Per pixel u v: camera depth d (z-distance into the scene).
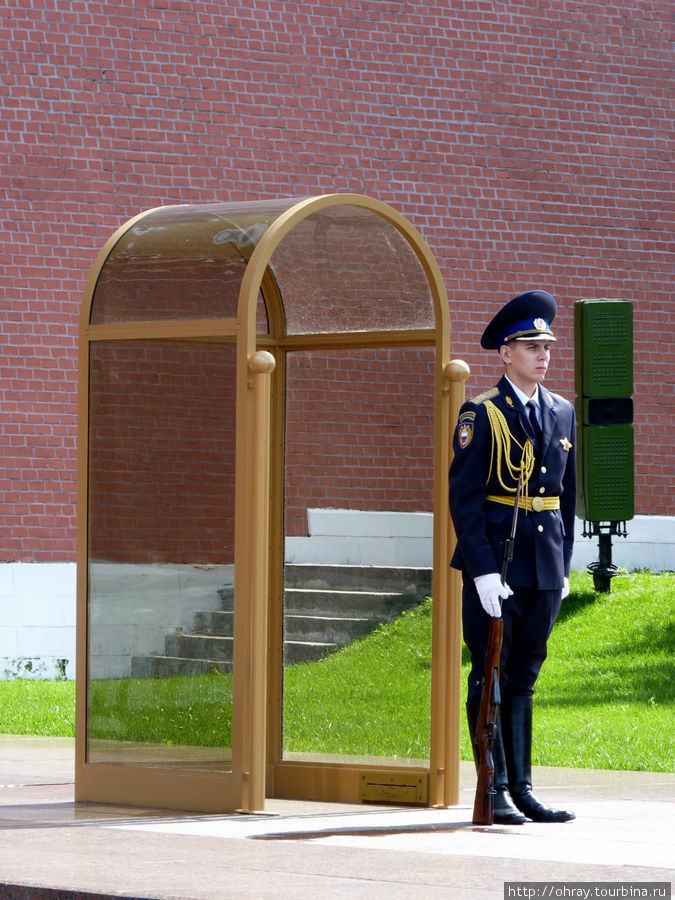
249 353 8.03
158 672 8.30
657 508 22.80
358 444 8.88
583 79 22.70
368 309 8.84
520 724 8.09
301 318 9.12
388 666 8.75
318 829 7.47
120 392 8.49
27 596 18.98
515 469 7.88
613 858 6.57
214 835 7.23
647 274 22.98
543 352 8.01
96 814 8.04
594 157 22.72
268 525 9.16
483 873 6.12
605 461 19.02
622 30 22.98
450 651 8.52
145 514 8.38
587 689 15.36
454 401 8.53
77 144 19.62
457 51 21.89
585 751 12.25
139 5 20.05
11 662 18.83
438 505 8.52
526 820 7.88
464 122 21.89
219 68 20.45
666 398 22.97
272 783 9.06
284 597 9.14
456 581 8.51
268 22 20.77
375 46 21.41
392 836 7.25
